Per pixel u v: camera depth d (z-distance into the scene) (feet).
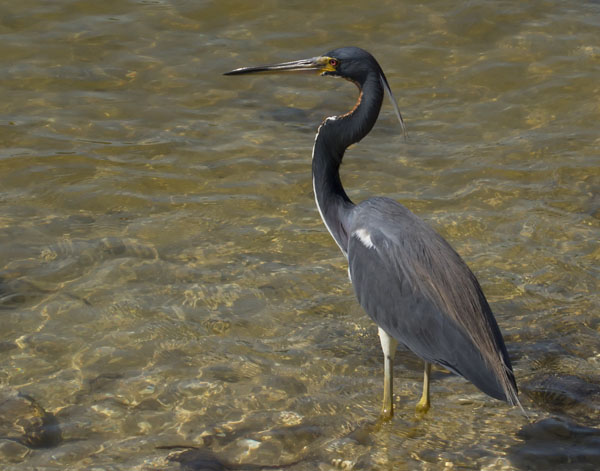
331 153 31.32
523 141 48.42
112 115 50.24
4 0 61.62
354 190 43.98
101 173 44.75
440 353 27.78
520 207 42.50
